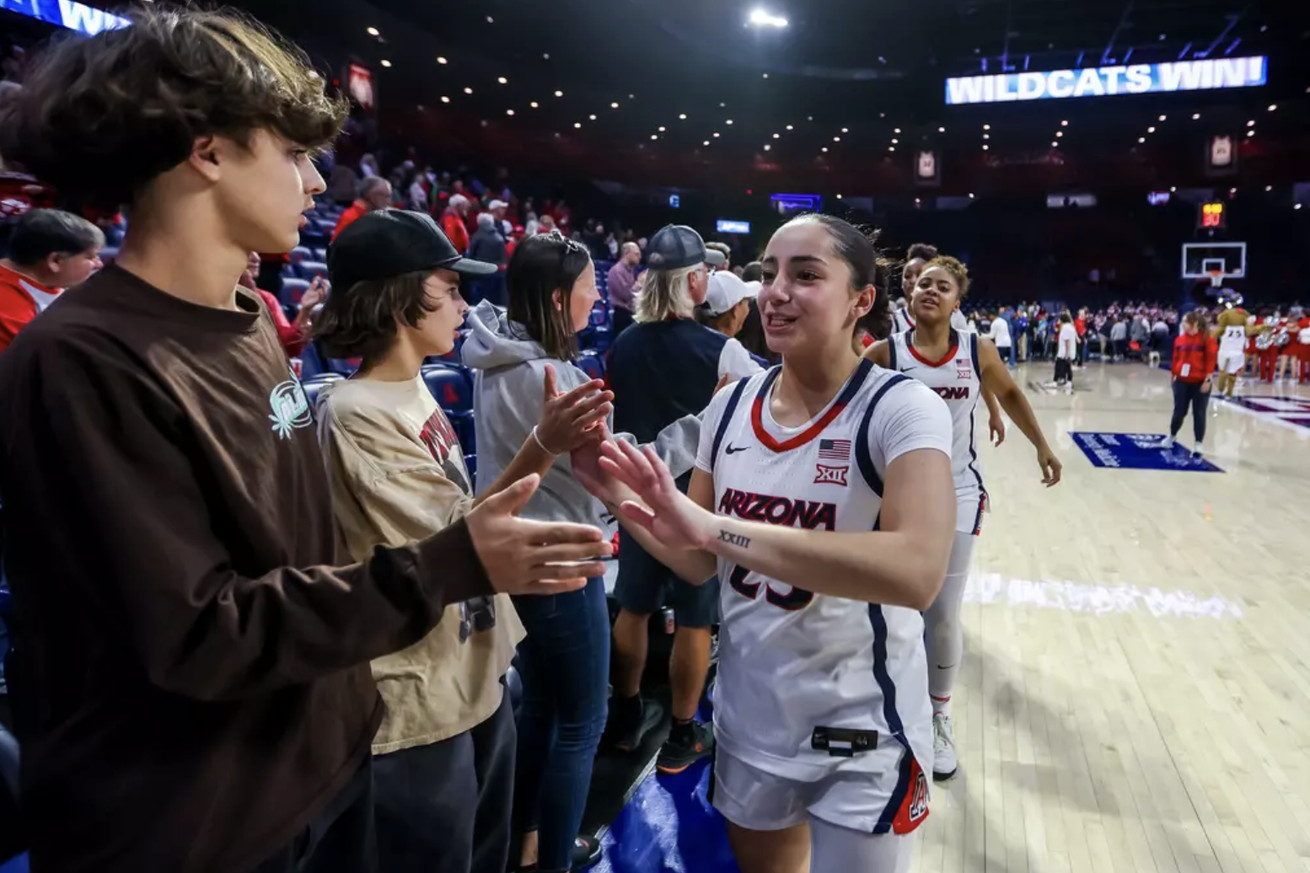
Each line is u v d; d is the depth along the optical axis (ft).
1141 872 6.74
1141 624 11.91
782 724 4.17
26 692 2.39
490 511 2.50
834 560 3.39
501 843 4.95
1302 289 90.12
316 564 2.83
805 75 77.10
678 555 4.31
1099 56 78.02
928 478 3.64
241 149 2.51
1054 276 98.17
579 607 5.92
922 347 8.78
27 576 2.30
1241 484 21.03
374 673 3.91
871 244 4.19
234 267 2.66
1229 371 40.96
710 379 7.61
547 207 58.95
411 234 4.10
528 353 5.90
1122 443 27.45
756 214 95.35
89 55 2.35
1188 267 93.04
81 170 2.40
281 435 2.70
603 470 4.15
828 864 4.09
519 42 64.28
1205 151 89.10
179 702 2.43
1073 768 8.25
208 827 2.46
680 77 76.33
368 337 4.17
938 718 8.23
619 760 8.43
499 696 4.43
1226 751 8.52
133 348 2.27
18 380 2.19
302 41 49.29
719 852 6.99
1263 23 68.39
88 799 2.35
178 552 2.20
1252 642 11.19
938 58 77.46
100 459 2.14
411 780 3.96
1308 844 7.04
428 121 71.10
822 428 4.08
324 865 3.26
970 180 96.89
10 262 8.21
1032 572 14.26
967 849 7.03
